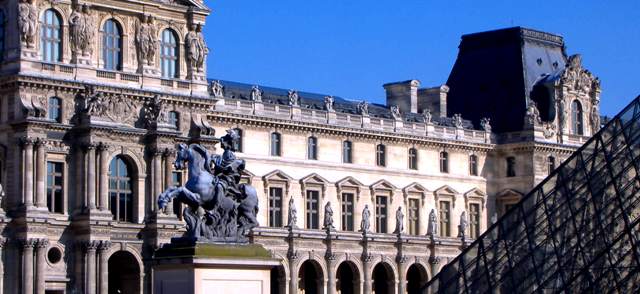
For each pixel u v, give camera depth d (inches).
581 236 4456.2
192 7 6692.9
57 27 6269.7
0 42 6235.2
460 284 4790.8
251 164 7219.5
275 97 7647.6
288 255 7224.4
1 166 6195.9
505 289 4633.4
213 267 2787.9
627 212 4365.2
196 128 6619.1
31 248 6058.1
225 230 2869.1
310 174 7509.8
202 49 6722.4
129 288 6397.6
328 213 7416.3
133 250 6323.8
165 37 6628.9
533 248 4591.5
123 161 6387.8
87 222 6151.6
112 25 6446.9
